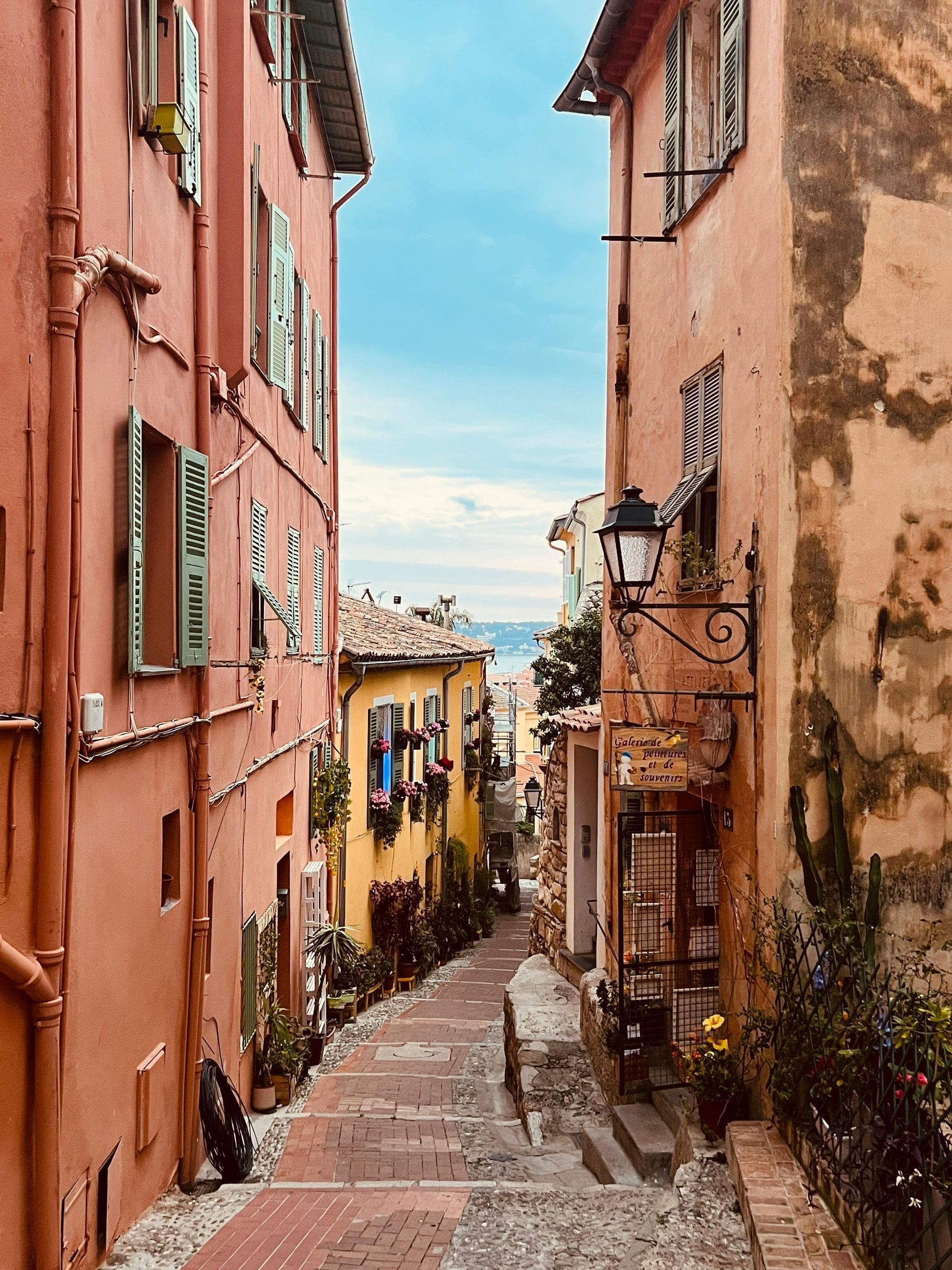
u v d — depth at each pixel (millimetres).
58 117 4723
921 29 6547
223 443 8102
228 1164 7301
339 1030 14211
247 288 8070
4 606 4465
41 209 4672
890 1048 4719
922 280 6520
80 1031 5109
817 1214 5047
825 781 6320
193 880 7207
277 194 10352
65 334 4734
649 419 9188
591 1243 5637
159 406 6434
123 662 5723
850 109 6453
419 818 20438
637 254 9633
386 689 18484
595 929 12180
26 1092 4602
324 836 13438
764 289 6578
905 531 6457
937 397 6520
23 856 4559
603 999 9062
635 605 6613
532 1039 10273
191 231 7258
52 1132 4664
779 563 6320
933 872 6457
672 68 8461
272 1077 9805
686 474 8133
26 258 4590
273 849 10531
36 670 4629
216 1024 7902
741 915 6812
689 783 7324
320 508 13734
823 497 6375
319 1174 7750
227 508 8281
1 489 4469
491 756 30078
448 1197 6578
